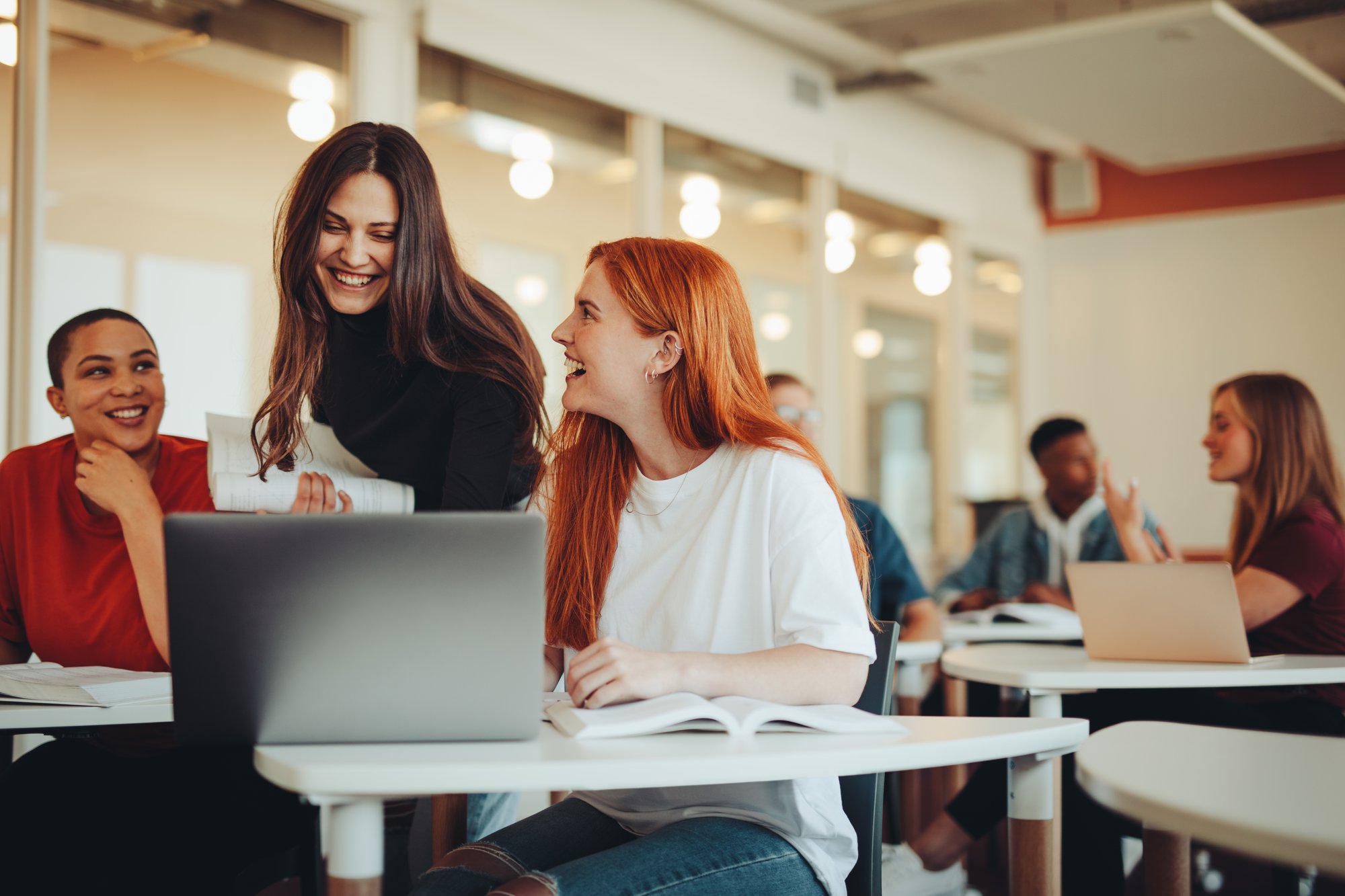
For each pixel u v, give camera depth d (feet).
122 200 11.39
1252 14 18.07
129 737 5.96
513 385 6.25
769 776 3.44
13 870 5.43
